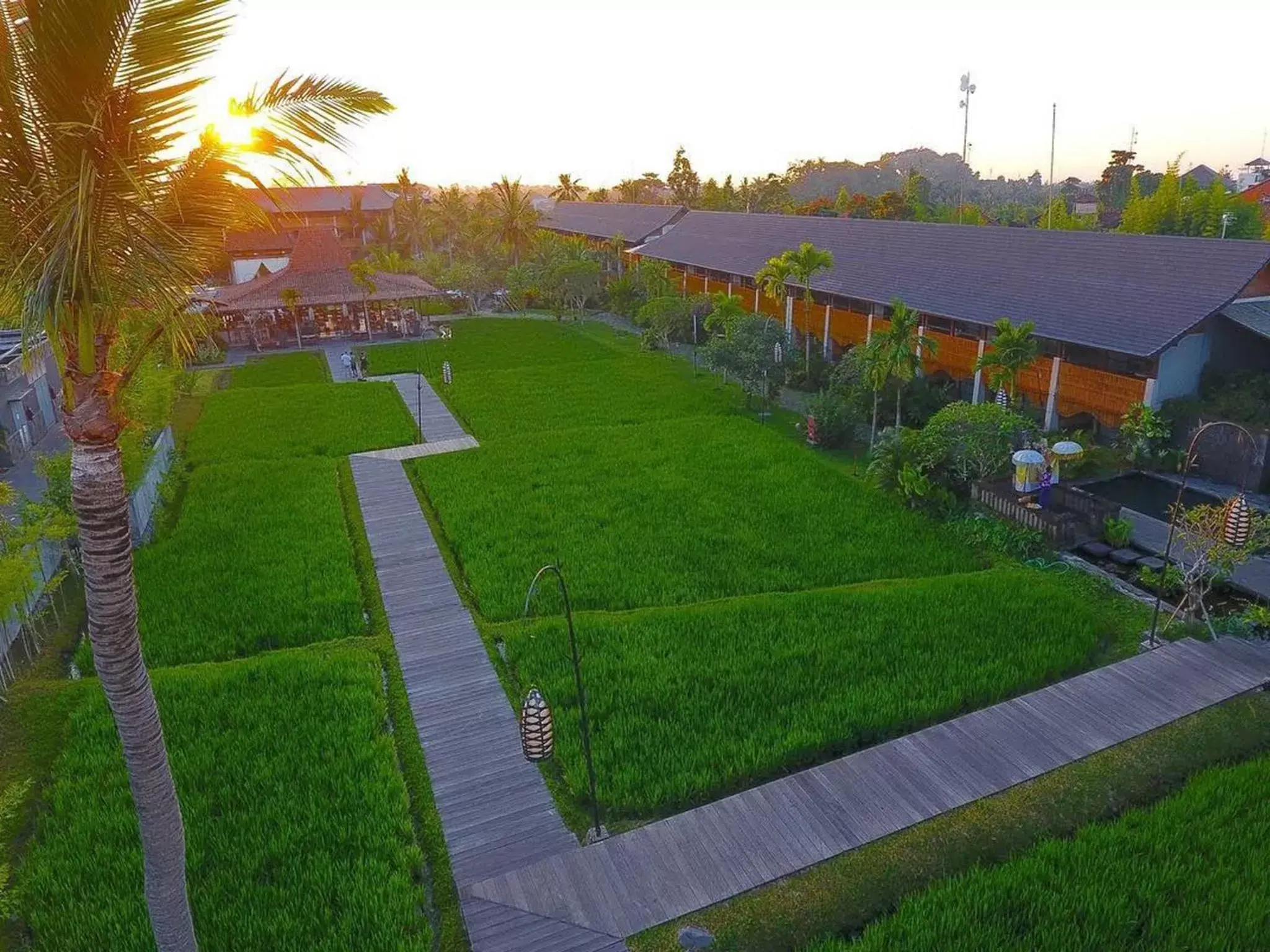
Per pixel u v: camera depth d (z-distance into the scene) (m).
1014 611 20.12
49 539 21.48
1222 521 18.48
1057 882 12.48
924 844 13.52
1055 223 77.94
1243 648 18.56
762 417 39.06
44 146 7.75
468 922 12.23
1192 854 12.97
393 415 40.16
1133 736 15.88
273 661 18.78
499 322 66.69
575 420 38.47
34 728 17.27
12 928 12.52
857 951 11.52
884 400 35.47
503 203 92.88
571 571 23.12
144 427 26.23
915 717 16.41
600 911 12.39
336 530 26.27
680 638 19.38
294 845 13.50
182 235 8.86
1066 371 32.91
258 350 57.91
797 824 13.90
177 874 9.93
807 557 23.81
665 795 14.45
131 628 9.00
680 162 128.12
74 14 7.04
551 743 12.72
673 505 27.77
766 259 53.84
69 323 8.00
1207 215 60.25
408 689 18.20
